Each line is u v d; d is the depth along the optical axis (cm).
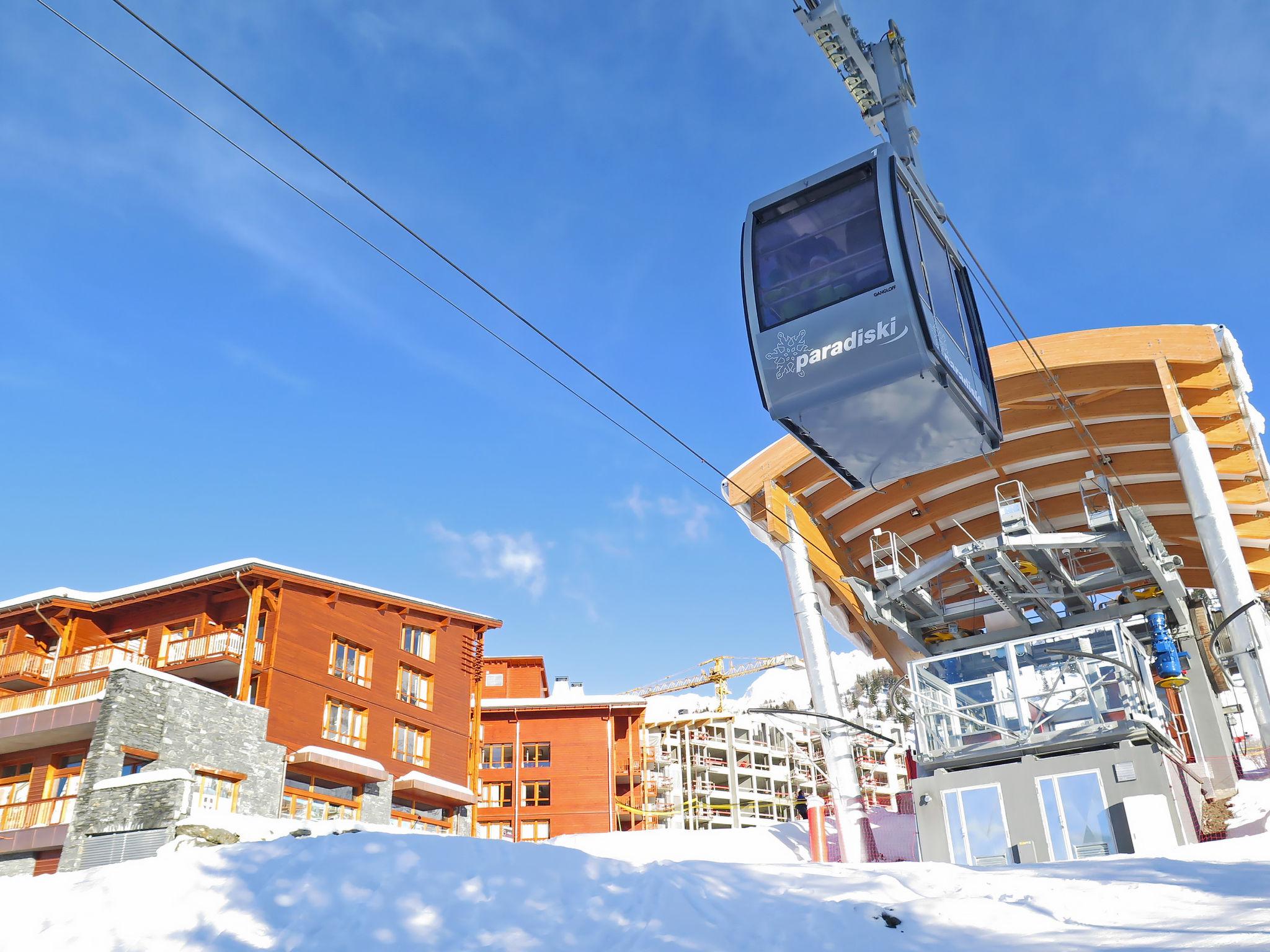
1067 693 1897
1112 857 1165
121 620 3209
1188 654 2280
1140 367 2425
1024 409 2575
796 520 2742
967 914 869
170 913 896
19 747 2681
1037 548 2320
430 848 996
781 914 879
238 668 2938
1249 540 2895
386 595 3416
